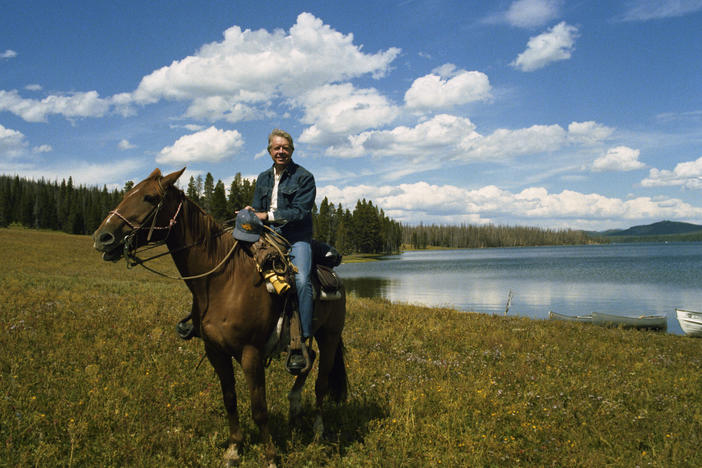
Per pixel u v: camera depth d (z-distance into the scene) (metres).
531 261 94.19
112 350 7.04
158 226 3.73
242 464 4.09
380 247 142.50
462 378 6.96
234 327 3.90
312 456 4.32
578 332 13.50
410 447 4.57
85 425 4.25
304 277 4.32
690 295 33.31
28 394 5.00
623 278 48.50
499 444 4.68
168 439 4.32
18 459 3.75
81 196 134.12
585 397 6.38
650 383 7.47
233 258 4.07
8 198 115.81
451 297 32.53
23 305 10.73
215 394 5.55
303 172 4.68
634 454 4.73
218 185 89.12
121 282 22.16
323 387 5.02
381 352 8.59
